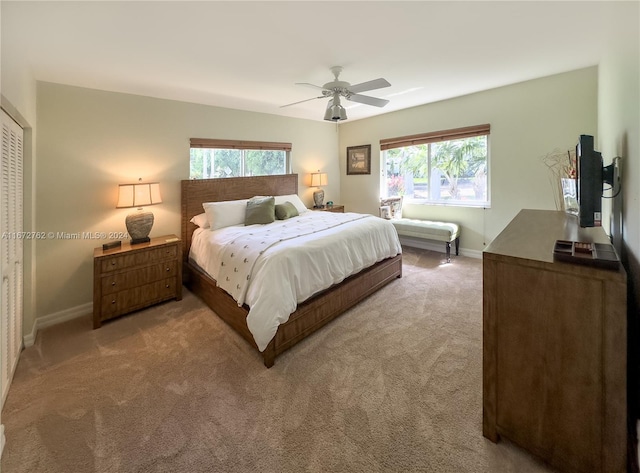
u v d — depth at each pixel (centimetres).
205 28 199
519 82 362
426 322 256
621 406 106
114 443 143
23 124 225
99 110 301
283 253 222
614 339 105
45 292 276
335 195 580
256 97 362
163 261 303
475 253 437
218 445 141
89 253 299
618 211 169
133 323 267
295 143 501
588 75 317
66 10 172
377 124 522
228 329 254
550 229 173
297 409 162
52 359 214
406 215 507
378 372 192
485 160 416
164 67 261
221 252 273
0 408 152
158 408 165
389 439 142
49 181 274
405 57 261
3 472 129
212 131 393
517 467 125
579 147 151
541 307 118
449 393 171
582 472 115
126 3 168
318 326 244
